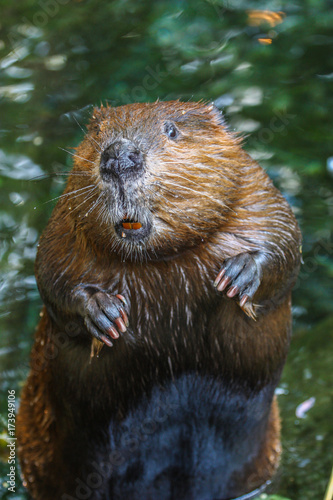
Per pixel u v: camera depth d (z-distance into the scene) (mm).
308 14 13219
